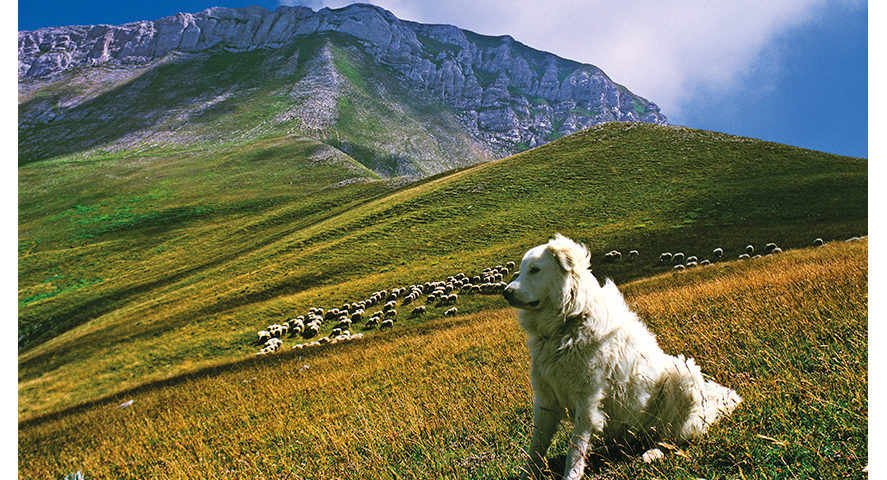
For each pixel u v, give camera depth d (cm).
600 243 4719
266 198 11919
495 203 6925
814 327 614
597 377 391
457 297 3819
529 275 415
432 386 985
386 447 596
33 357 4647
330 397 1346
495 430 550
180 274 7088
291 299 4678
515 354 1111
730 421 387
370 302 4150
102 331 4909
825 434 346
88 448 1502
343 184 12194
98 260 8912
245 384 2162
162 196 12794
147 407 2084
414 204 7450
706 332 733
